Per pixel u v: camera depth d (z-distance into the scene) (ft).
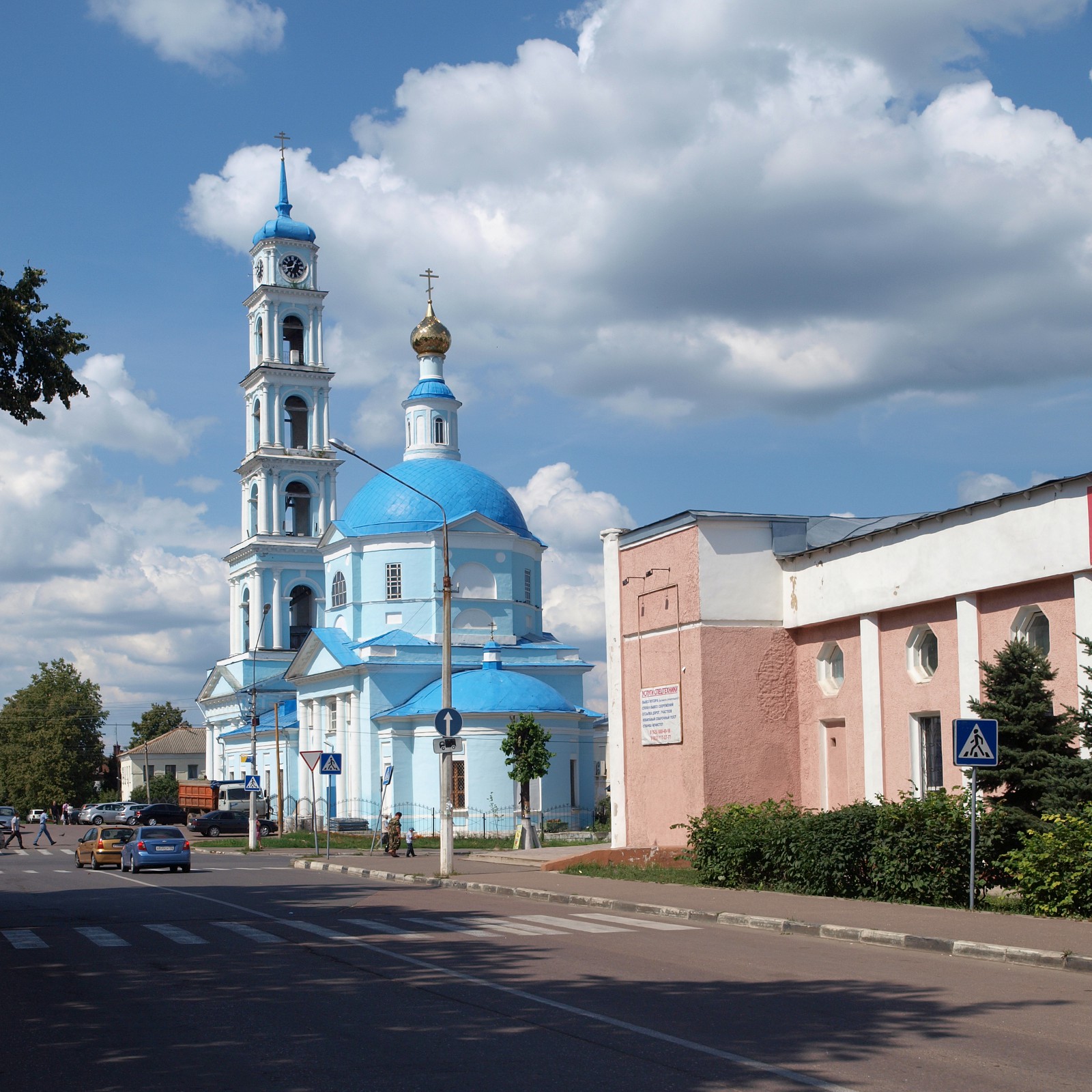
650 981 43.83
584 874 94.79
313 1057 32.81
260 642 286.46
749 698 92.89
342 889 92.43
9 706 383.45
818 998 40.37
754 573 94.07
